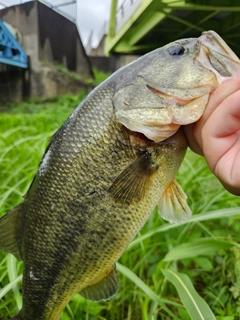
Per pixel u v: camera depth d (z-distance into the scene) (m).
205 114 0.16
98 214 0.18
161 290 0.27
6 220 0.20
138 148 0.18
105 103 0.18
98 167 0.18
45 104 2.24
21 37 2.32
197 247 0.24
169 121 0.17
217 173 0.15
